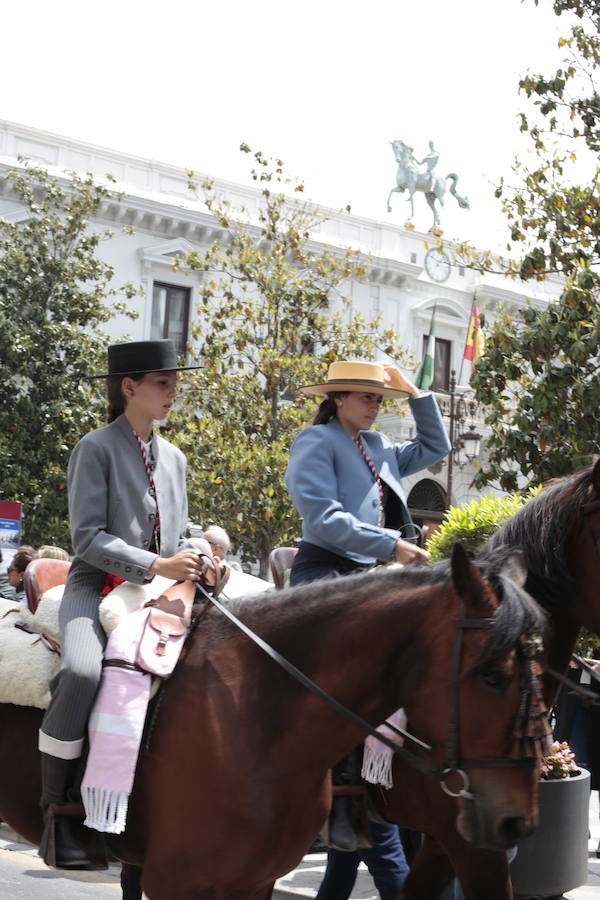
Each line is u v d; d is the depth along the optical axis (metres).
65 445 20.02
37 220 21.52
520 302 30.58
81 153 24.64
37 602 3.79
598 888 6.18
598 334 9.62
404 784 3.77
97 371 20.52
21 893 6.08
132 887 3.74
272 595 3.24
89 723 3.15
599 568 3.41
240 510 18.31
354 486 4.16
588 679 6.21
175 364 3.62
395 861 4.31
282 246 20.42
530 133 11.02
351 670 2.96
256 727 2.99
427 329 29.09
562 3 10.73
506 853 3.64
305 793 2.99
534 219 10.97
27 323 20.31
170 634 3.23
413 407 4.62
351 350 19.92
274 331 19.59
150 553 3.35
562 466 9.88
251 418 18.92
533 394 10.03
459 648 2.66
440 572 2.96
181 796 3.01
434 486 27.31
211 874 2.96
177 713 3.09
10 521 14.30
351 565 4.16
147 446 3.64
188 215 25.33
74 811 3.20
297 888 6.03
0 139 23.52
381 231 28.66
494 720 2.54
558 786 5.07
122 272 24.69
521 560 2.88
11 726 3.56
